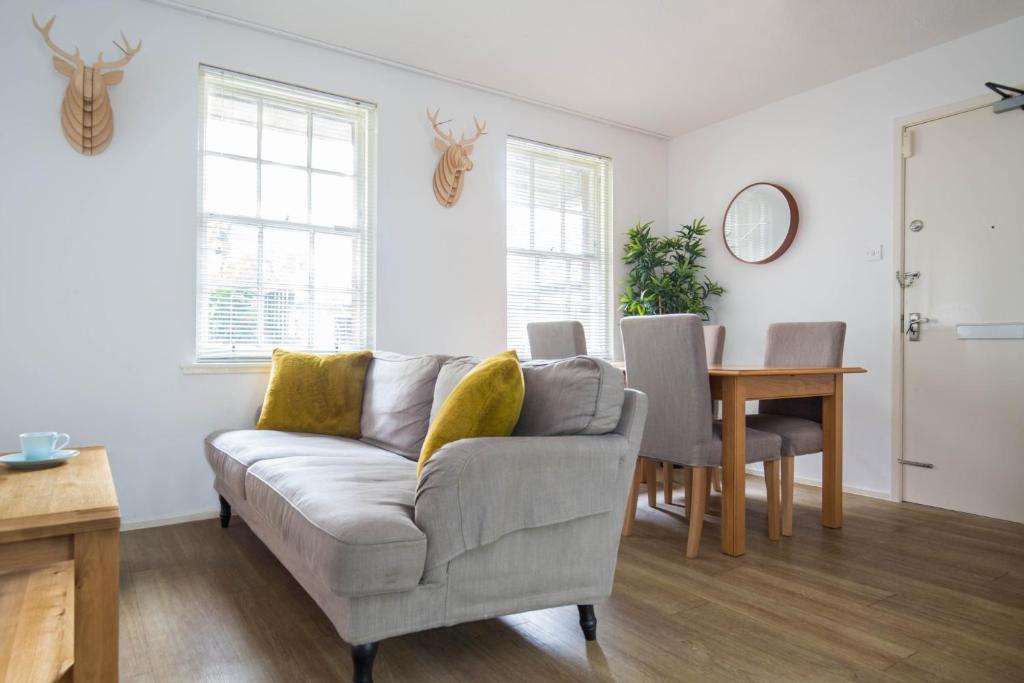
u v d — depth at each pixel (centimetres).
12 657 166
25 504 152
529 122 432
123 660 172
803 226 416
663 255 479
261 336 336
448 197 387
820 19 324
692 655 176
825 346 312
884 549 271
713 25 330
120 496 295
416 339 378
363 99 363
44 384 279
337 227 360
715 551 268
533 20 325
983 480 330
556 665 171
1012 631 192
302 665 170
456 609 161
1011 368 321
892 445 367
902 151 365
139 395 298
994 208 328
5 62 273
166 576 236
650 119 465
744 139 454
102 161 291
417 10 315
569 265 460
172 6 308
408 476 202
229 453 257
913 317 359
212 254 323
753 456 269
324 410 295
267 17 320
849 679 164
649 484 345
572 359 197
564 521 177
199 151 320
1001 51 328
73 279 285
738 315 458
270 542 215
